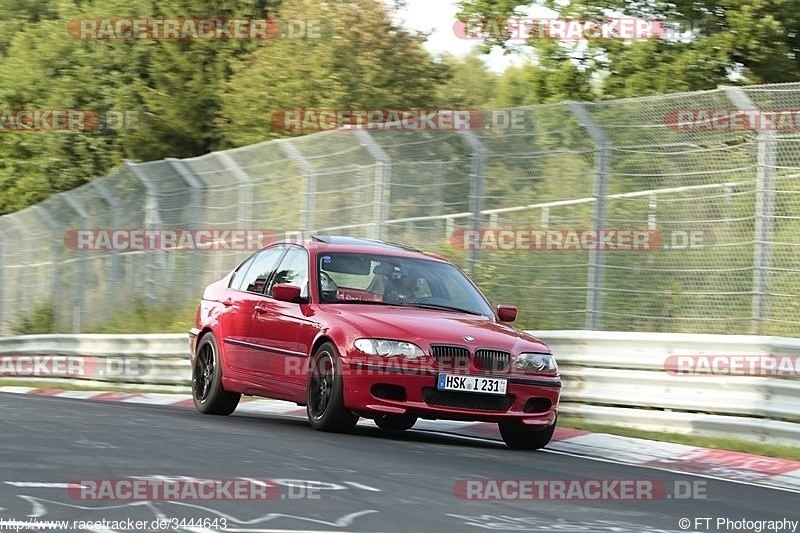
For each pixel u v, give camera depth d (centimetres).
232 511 980
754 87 2039
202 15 6172
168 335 3262
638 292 2206
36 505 968
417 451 1517
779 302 2002
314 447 1469
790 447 1758
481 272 2539
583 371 2134
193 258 3522
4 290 4894
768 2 3859
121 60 6338
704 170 2133
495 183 2494
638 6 4128
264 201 3172
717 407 1909
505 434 1775
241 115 5341
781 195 2002
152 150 6325
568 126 2347
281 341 1869
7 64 6650
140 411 2020
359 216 2823
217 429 1659
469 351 1683
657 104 2191
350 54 5266
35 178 6369
